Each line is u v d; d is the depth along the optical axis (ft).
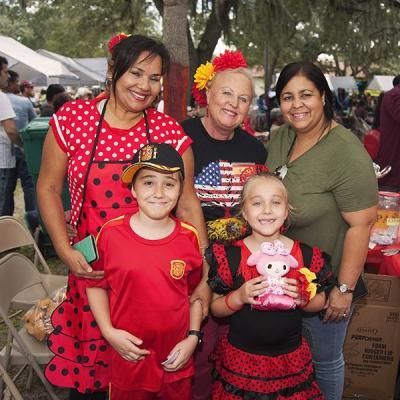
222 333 8.47
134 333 6.53
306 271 6.88
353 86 81.61
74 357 7.17
